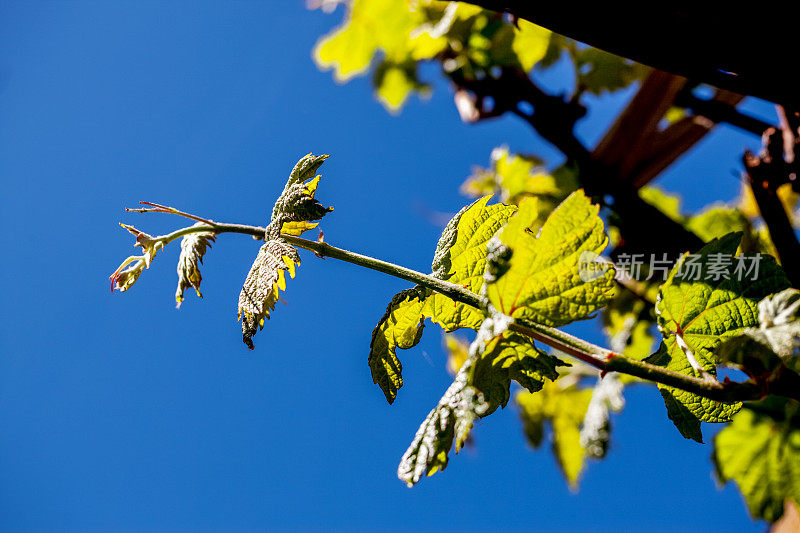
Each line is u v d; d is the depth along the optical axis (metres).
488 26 1.60
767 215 1.28
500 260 1.12
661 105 1.44
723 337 1.13
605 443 1.51
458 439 1.07
